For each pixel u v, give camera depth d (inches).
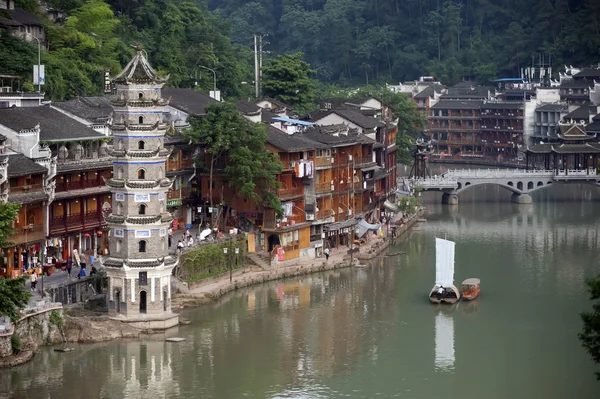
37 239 5556.1
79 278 5447.8
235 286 6186.0
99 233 6156.5
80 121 6353.3
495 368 4904.0
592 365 4960.6
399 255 7337.6
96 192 6067.9
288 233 6776.6
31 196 5497.1
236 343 5157.5
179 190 6756.9
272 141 6766.7
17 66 7219.5
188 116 7017.7
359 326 5511.8
